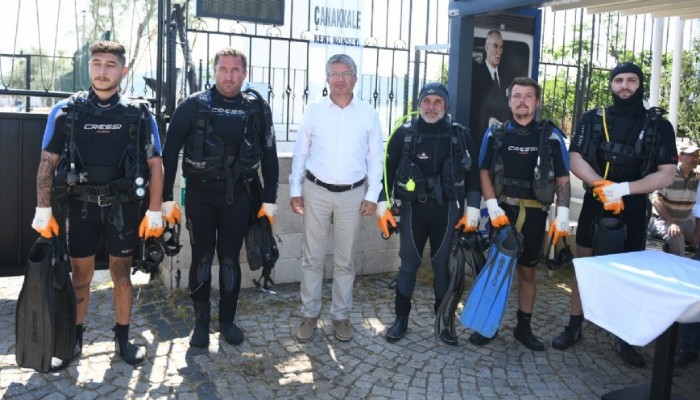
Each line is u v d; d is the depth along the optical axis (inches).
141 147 126.0
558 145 144.9
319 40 213.0
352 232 147.1
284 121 235.9
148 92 190.5
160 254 133.8
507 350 148.7
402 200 145.5
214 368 132.6
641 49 239.9
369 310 171.9
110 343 142.8
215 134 132.9
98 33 289.4
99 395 119.6
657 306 104.8
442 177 144.2
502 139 147.3
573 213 237.8
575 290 151.6
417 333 156.7
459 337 155.3
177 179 173.3
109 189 124.5
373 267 205.3
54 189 125.8
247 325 157.3
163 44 178.4
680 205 205.8
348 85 139.6
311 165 145.3
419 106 147.2
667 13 210.1
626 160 143.9
